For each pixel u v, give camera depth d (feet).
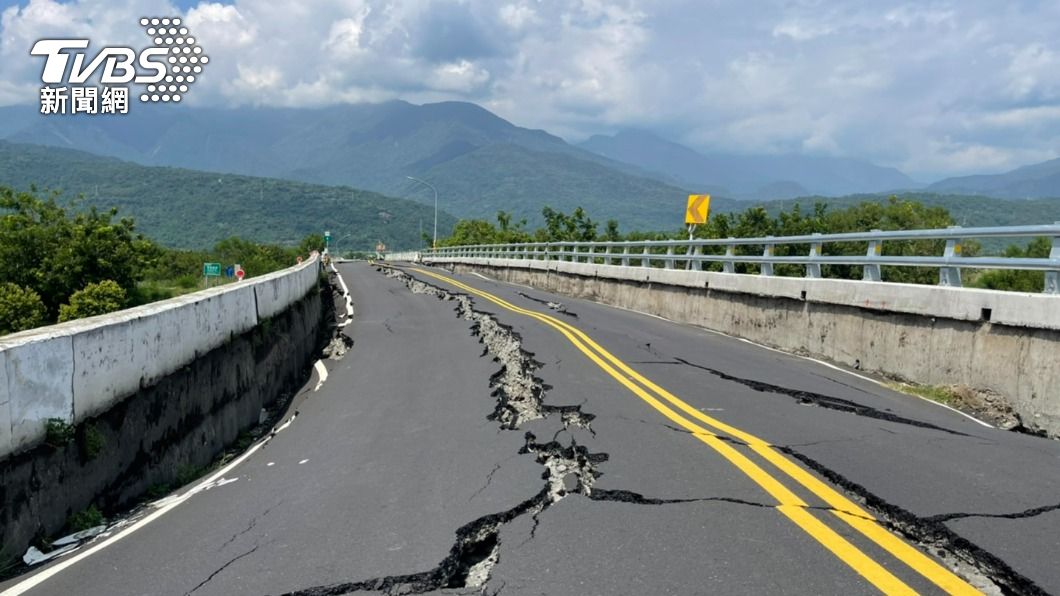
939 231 30.01
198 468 25.62
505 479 18.62
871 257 34.88
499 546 14.28
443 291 88.02
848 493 17.01
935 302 29.68
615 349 40.09
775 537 14.26
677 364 35.47
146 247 93.45
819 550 13.66
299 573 13.57
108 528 18.12
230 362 30.30
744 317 47.78
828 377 32.58
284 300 42.75
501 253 139.85
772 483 17.53
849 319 36.19
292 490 19.40
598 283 81.00
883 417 24.73
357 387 35.83
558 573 12.93
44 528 16.69
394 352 46.24
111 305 81.56
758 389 29.58
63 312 79.51
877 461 19.24
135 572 14.37
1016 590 12.37
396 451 22.52
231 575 13.76
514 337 45.01
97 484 18.98
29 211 88.94
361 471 20.49
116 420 20.16
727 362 36.27
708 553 13.57
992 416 25.80
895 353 32.37
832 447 20.68
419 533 15.24
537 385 30.42
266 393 35.78
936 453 20.15
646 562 13.26
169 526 17.33
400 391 33.32
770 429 22.88
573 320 54.65
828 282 37.91
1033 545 13.82
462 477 19.11
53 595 13.55
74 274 86.28
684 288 58.49
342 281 113.60
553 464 19.80
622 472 18.62
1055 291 24.80
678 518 15.37
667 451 20.40
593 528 14.97
